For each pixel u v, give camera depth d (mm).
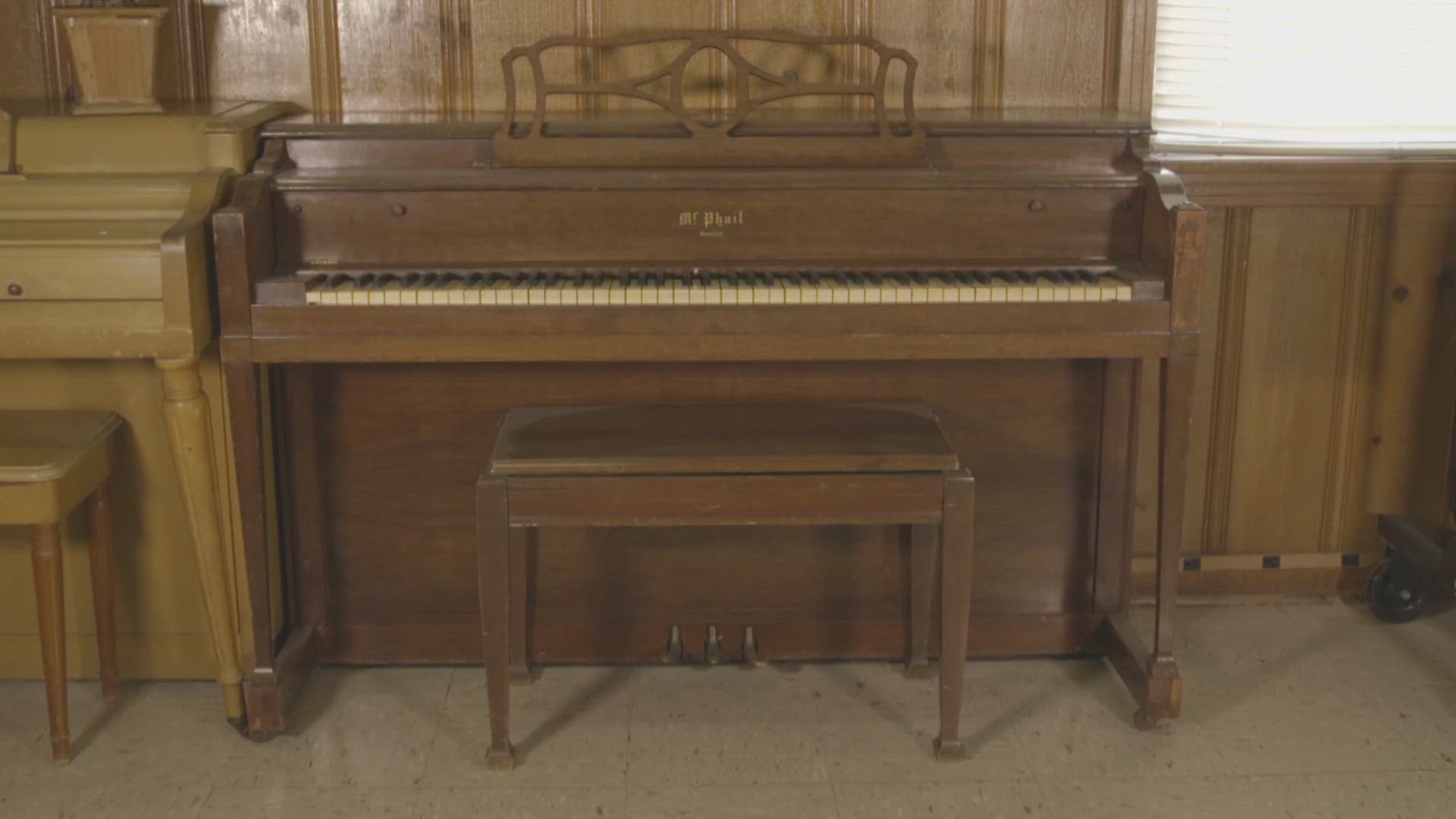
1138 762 2467
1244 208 2938
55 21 2693
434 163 2471
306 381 2660
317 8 2719
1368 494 3107
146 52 2482
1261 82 2986
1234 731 2578
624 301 2309
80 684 2721
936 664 2848
